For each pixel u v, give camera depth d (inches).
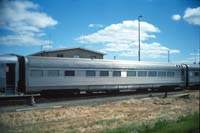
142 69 1267.2
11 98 893.8
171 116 684.1
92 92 1118.4
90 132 576.1
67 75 1034.1
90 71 1095.6
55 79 1004.6
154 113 781.3
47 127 622.5
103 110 826.8
